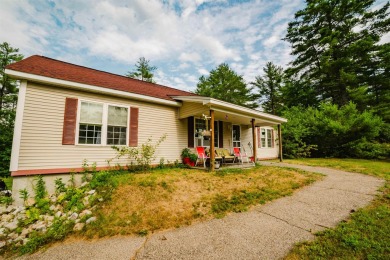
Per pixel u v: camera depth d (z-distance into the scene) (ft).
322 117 48.39
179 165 29.25
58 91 20.21
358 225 10.96
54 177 19.16
